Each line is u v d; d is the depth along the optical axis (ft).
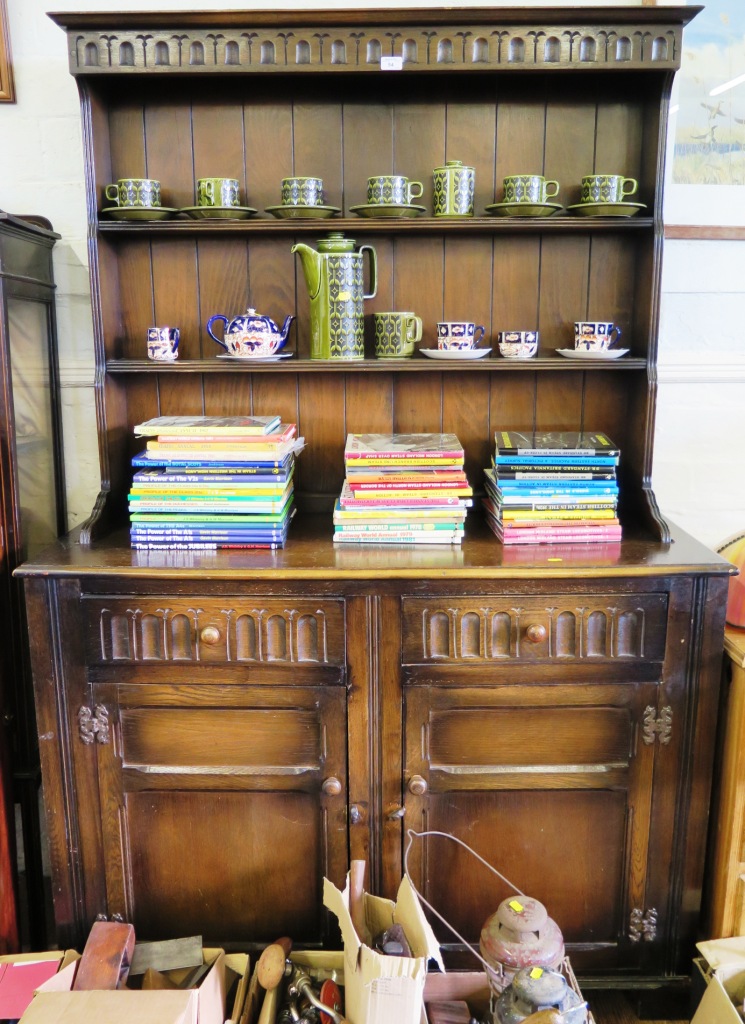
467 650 4.67
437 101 5.44
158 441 4.99
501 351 5.41
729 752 4.91
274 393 5.84
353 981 4.12
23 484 5.39
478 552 4.88
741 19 5.68
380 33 4.78
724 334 6.08
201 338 5.74
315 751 4.79
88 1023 3.87
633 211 5.16
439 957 3.96
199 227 5.06
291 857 4.92
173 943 4.72
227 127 5.47
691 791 4.88
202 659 4.67
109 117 5.45
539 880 4.97
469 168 5.20
